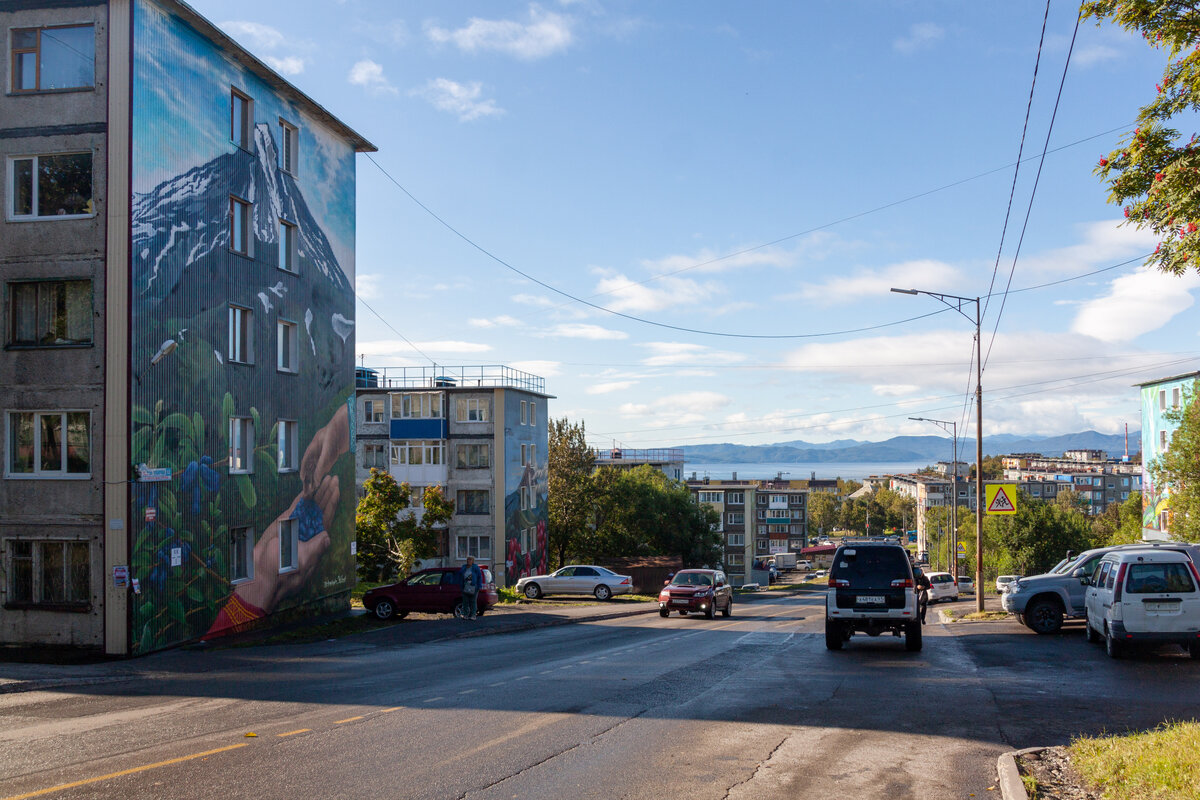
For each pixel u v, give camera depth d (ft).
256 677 47.85
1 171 66.69
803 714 34.96
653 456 381.40
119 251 64.69
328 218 99.14
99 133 65.41
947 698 38.93
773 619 109.81
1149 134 31.04
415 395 172.55
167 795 23.03
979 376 109.50
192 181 72.43
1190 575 53.16
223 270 76.84
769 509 483.10
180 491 69.56
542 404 195.42
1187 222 29.76
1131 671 47.85
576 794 23.45
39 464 65.62
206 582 72.79
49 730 31.94
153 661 58.13
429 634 74.64
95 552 63.77
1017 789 22.89
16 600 65.00
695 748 28.84
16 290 66.64
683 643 68.74
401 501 134.31
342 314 102.32
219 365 75.87
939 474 560.61
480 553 169.99
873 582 59.36
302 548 90.84
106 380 64.44
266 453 83.82
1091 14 31.81
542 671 49.11
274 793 23.24
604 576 153.58
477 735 30.58
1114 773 23.67
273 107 86.84
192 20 71.77
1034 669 49.16
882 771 26.11
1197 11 30.14
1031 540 242.17
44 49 66.95
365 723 32.73
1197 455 120.57
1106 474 528.63
